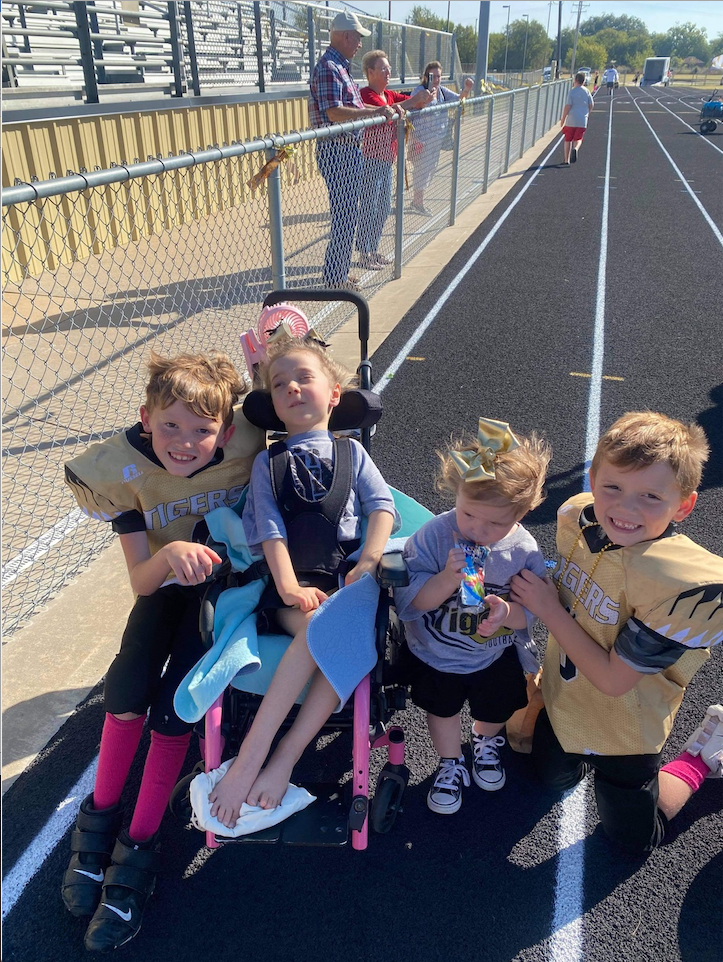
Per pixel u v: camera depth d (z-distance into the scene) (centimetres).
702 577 170
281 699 177
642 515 174
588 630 194
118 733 196
